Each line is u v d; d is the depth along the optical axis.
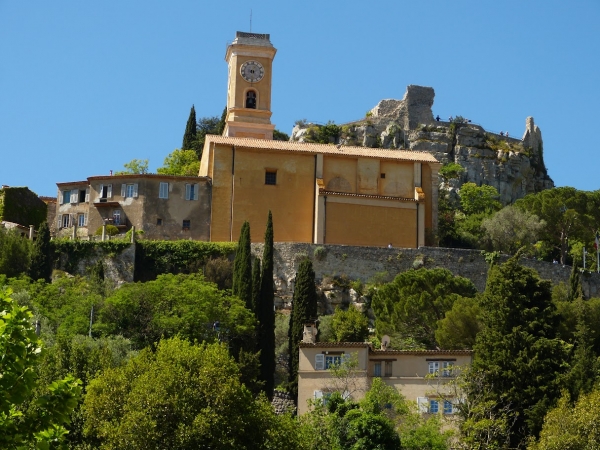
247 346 101.62
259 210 132.12
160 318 101.31
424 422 75.81
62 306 106.69
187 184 131.50
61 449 41.69
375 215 132.88
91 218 132.00
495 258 126.69
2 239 122.31
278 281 123.06
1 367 39.91
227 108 165.25
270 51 161.75
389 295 113.62
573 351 94.75
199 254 123.94
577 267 120.44
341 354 84.88
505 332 90.31
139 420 69.00
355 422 72.56
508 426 82.38
